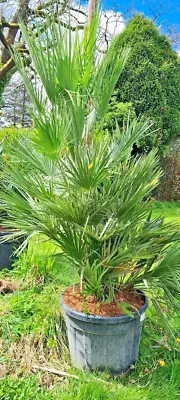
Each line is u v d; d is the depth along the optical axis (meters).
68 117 2.08
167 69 7.18
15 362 2.36
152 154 2.19
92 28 2.13
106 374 2.23
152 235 2.15
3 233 3.54
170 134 7.56
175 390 2.15
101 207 2.06
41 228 2.13
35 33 2.25
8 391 2.08
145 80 7.03
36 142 2.10
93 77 2.20
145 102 7.07
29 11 7.67
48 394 2.08
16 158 2.32
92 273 2.12
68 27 2.09
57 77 2.09
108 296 2.22
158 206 7.43
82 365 2.28
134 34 7.06
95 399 2.02
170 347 2.51
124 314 2.14
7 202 2.15
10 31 8.50
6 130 4.67
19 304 2.87
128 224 2.03
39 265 3.35
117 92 6.98
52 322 2.60
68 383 2.18
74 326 2.20
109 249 2.14
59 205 1.98
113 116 5.78
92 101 2.21
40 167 2.19
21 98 10.71
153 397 2.08
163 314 2.22
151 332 2.67
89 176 1.96
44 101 2.13
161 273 2.18
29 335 2.55
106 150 2.02
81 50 2.14
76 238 2.13
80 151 1.97
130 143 2.18
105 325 2.10
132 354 2.29
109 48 2.22
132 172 2.12
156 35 7.17
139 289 2.42
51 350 2.46
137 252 2.04
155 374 2.27
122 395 2.06
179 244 2.23
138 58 7.02
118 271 2.16
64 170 2.00
